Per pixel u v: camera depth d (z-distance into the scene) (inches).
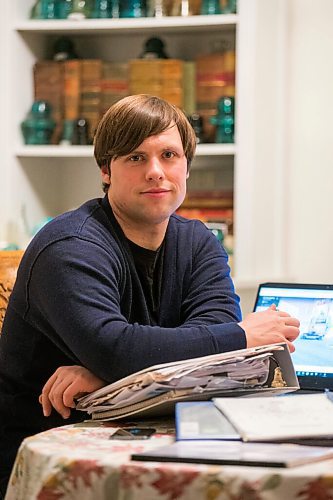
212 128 141.6
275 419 57.3
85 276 69.1
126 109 72.5
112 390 64.0
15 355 75.7
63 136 146.5
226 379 64.8
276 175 141.6
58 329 68.8
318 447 53.6
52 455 53.7
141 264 76.4
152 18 140.8
